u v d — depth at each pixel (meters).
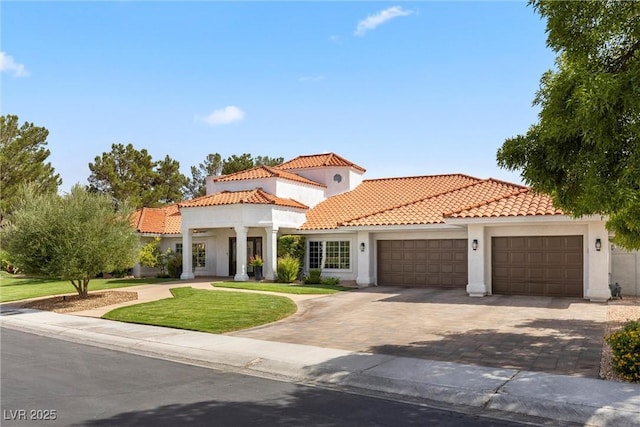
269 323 15.06
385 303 18.77
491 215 19.66
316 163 34.84
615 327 13.33
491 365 9.77
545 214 18.56
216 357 11.06
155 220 36.34
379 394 8.42
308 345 11.87
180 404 7.78
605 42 9.20
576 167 9.09
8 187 41.84
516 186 25.55
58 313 18.70
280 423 6.93
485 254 20.67
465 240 23.55
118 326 15.20
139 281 29.80
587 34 9.13
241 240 27.98
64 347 12.66
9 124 44.03
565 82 8.66
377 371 9.38
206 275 33.09
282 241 28.45
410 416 7.26
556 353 10.63
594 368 9.40
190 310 17.14
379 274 25.45
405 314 16.20
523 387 8.23
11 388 8.70
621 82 7.98
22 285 30.14
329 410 7.51
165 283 28.22
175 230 34.66
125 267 22.12
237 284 25.66
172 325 14.76
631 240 10.51
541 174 9.73
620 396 7.70
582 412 7.17
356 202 31.67
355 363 10.02
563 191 9.86
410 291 22.45
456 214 20.59
